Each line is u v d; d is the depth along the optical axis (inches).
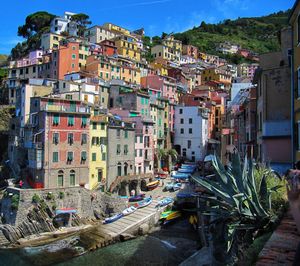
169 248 1695.4
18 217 1850.4
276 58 1233.4
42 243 1748.3
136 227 1947.6
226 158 2519.7
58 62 4030.5
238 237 616.7
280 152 1155.3
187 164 3558.1
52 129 2119.8
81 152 2263.8
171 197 2421.3
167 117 3740.2
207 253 1307.8
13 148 2578.7
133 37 5807.1
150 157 3036.4
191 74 5654.5
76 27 6023.6
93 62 3991.1
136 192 2568.9
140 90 3422.7
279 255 348.2
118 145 2583.7
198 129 3786.9
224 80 5959.6
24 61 4601.4
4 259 1562.5
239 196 601.9
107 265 1505.9
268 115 1198.9
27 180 2164.1
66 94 2689.5
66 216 1995.6
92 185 2340.1
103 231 1904.5
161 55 6018.7
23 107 2662.4
